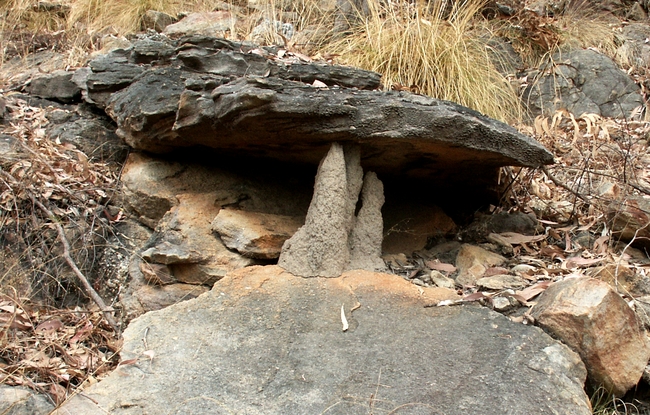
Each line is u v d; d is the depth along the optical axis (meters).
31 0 6.78
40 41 6.23
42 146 4.22
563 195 4.45
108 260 3.63
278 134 3.21
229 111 3.07
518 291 3.01
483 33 6.21
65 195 3.92
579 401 2.34
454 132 3.12
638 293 3.17
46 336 3.05
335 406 2.29
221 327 2.72
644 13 7.92
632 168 4.62
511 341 2.60
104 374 2.74
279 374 2.46
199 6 6.64
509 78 6.13
